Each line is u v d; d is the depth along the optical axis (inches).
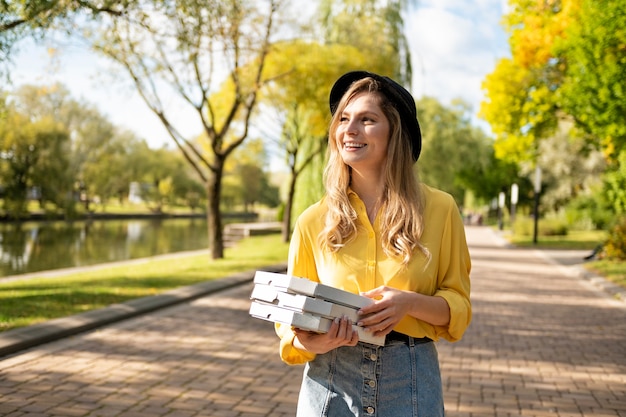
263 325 321.1
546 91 732.0
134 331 297.0
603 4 476.1
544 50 687.1
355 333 65.6
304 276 77.9
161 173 3048.7
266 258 697.0
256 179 3511.3
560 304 427.2
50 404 187.9
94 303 350.9
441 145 1642.5
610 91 481.1
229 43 542.0
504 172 2010.3
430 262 72.8
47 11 330.6
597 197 1407.5
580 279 581.9
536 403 204.8
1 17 323.6
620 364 260.1
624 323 356.5
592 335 320.8
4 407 183.5
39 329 272.2
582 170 1443.2
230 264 618.2
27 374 218.4
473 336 313.6
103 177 2442.2
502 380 232.2
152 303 357.1
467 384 226.1
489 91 759.7
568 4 606.2
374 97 74.0
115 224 1962.4
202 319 333.1
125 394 200.5
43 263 733.9
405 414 69.9
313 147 932.6
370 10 788.0
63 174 1862.7
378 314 65.8
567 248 1001.5
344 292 65.2
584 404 204.5
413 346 72.0
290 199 958.4
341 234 73.6
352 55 693.9
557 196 1540.4
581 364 258.7
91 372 224.2
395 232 71.4
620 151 588.7
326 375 72.2
